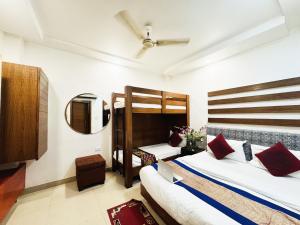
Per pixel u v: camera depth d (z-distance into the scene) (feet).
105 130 11.12
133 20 6.82
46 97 8.32
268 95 8.25
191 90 13.05
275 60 8.08
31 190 8.23
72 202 7.34
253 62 8.96
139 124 12.35
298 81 7.23
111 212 6.61
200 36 8.30
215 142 9.09
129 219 6.17
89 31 7.68
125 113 8.84
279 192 4.94
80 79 10.11
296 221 3.75
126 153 8.75
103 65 11.19
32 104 6.68
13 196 6.33
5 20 6.34
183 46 9.43
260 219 3.82
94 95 10.70
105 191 8.38
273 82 8.07
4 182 5.72
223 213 4.07
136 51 9.95
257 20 6.97
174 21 6.98
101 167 9.06
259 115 8.62
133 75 12.94
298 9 5.84
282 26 6.83
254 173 6.56
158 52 10.24
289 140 7.30
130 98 8.81
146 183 6.54
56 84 9.18
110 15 6.51
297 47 7.39
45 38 8.10
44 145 8.00
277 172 6.32
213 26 7.41
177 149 11.21
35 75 6.76
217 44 9.16
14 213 6.51
